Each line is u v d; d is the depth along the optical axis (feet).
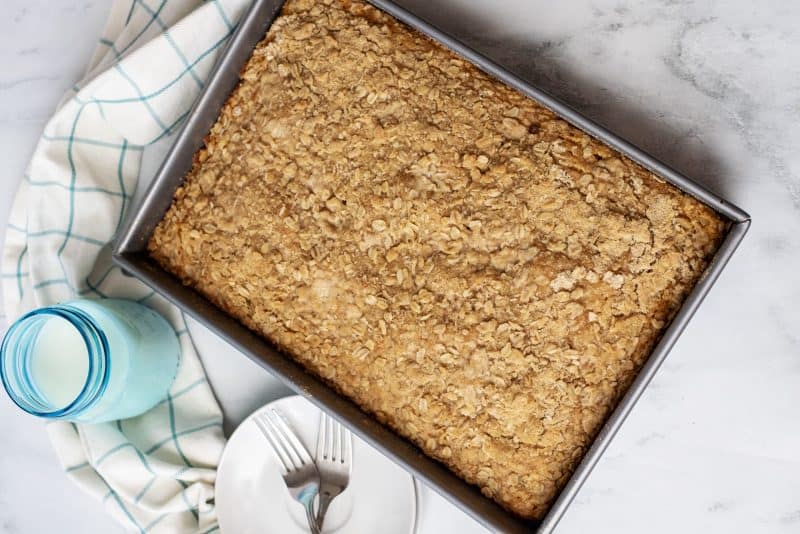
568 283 2.72
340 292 2.84
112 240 3.22
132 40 3.16
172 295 2.89
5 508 3.28
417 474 2.75
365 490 3.06
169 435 3.14
